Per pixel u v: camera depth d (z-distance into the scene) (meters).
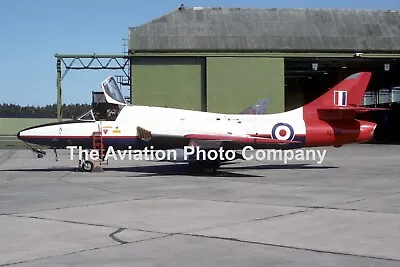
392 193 12.63
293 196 12.16
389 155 28.97
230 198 11.87
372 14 41.59
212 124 19.42
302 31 38.09
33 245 7.18
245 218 9.18
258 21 39.12
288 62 38.97
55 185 14.80
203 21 38.62
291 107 55.75
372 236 7.62
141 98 35.56
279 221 8.87
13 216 9.54
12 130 67.50
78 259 6.41
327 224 8.58
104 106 19.19
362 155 29.06
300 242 7.27
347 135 20.39
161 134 18.12
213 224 8.63
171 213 9.76
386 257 6.42
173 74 35.75
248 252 6.71
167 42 35.91
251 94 35.94
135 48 35.09
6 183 15.41
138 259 6.38
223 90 35.72
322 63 39.78
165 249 6.90
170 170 19.91
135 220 9.05
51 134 18.98
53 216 9.51
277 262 6.21
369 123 20.77
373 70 44.75
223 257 6.46
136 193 12.88
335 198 11.76
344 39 37.44
